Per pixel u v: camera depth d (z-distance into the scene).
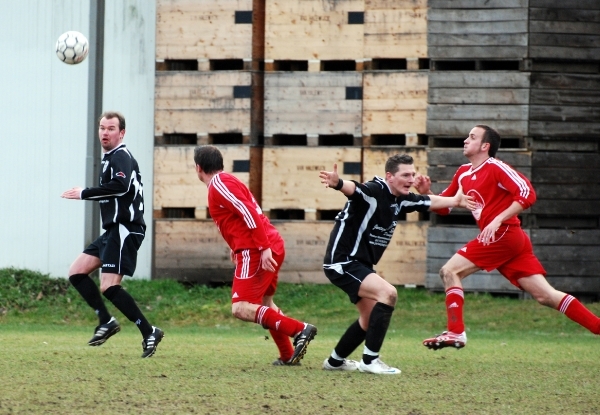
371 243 23.77
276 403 18.53
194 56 48.81
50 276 51.00
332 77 47.59
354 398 19.33
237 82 48.34
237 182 24.53
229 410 17.67
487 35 45.47
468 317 43.50
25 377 21.30
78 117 51.09
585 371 24.31
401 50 46.81
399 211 24.03
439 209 24.38
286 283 47.97
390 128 46.97
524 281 27.05
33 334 36.81
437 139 46.72
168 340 33.88
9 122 51.72
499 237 26.59
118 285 26.84
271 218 48.81
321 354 28.73
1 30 51.78
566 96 45.34
